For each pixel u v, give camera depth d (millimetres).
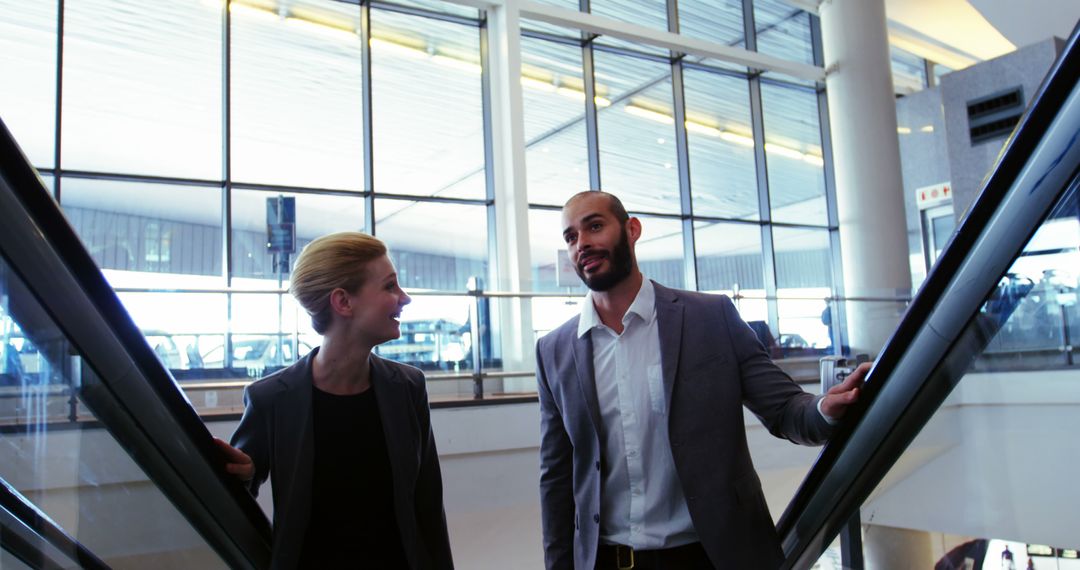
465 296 5695
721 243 12117
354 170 9375
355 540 1747
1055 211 1424
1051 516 3230
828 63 12102
